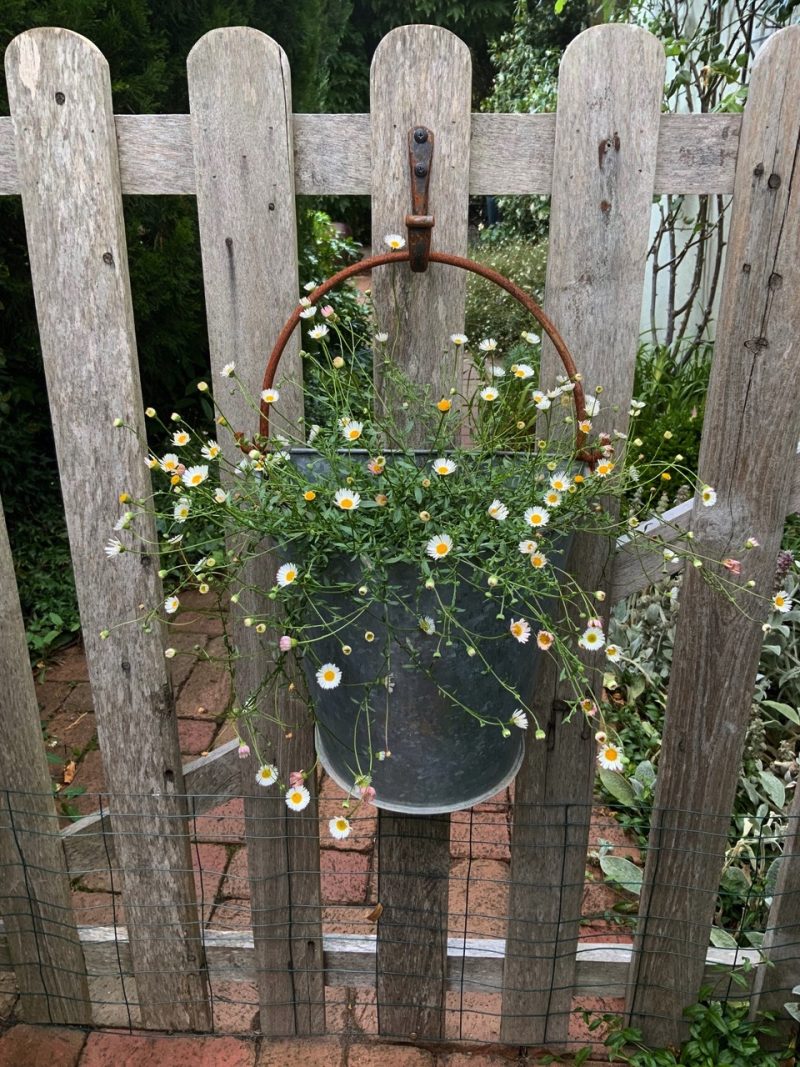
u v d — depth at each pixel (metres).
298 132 1.09
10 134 1.11
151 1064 1.55
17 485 3.30
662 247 4.71
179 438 1.16
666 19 3.81
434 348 1.17
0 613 1.32
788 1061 1.53
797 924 1.45
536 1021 1.57
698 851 1.43
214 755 1.47
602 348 1.15
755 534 1.24
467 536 0.95
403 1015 1.58
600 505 1.14
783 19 3.05
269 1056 1.56
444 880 1.46
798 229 1.09
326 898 1.88
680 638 1.32
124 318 1.16
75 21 2.70
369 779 1.03
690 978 1.52
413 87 1.05
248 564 1.28
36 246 1.13
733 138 1.07
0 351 3.08
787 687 2.40
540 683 1.34
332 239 6.22
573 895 1.48
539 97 6.92
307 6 4.18
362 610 0.97
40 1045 1.59
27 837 1.47
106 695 1.36
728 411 1.19
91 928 1.61
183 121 1.09
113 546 1.19
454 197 1.10
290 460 1.03
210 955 1.59
